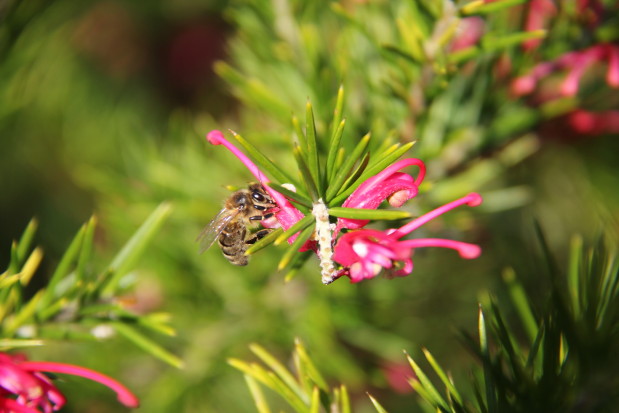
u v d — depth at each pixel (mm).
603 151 397
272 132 345
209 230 337
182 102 544
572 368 289
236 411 378
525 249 395
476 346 295
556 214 413
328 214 280
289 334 368
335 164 287
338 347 374
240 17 353
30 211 461
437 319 397
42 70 432
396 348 378
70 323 309
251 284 371
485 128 343
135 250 312
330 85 339
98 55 520
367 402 446
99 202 384
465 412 289
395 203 284
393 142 333
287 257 276
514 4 312
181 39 552
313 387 299
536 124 345
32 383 282
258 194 301
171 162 374
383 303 372
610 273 295
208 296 373
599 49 330
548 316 291
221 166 368
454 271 396
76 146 474
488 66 337
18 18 348
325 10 358
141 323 310
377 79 342
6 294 302
